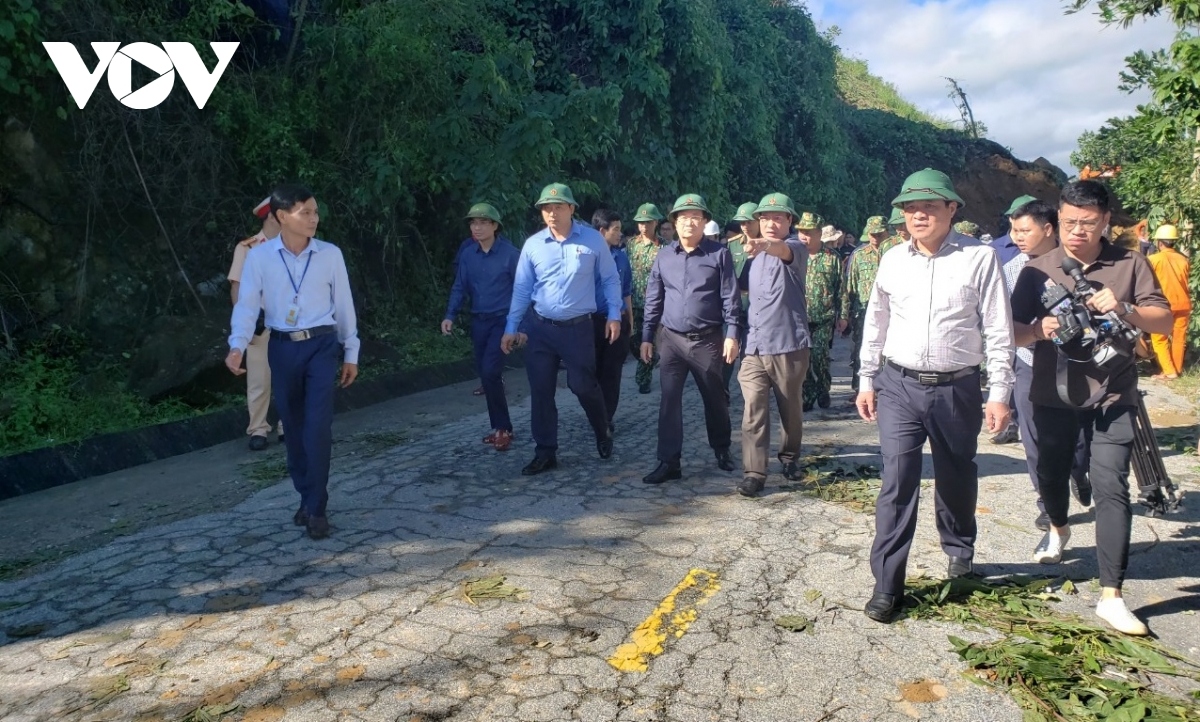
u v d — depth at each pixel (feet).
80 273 27.91
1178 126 26.14
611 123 40.45
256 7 32.14
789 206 18.15
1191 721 9.82
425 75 34.27
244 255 23.39
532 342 20.63
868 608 12.72
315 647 11.99
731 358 19.19
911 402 12.70
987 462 21.24
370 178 33.88
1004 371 12.36
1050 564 14.76
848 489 19.04
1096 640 11.80
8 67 24.67
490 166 35.09
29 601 13.91
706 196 55.31
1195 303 33.53
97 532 17.43
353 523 17.21
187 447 24.13
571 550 15.53
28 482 20.48
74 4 26.61
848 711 10.32
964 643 11.75
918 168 99.30
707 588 13.82
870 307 13.44
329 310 16.46
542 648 11.87
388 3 33.96
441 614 12.94
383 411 28.94
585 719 10.18
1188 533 16.15
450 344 38.40
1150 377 32.63
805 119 75.10
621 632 12.32
